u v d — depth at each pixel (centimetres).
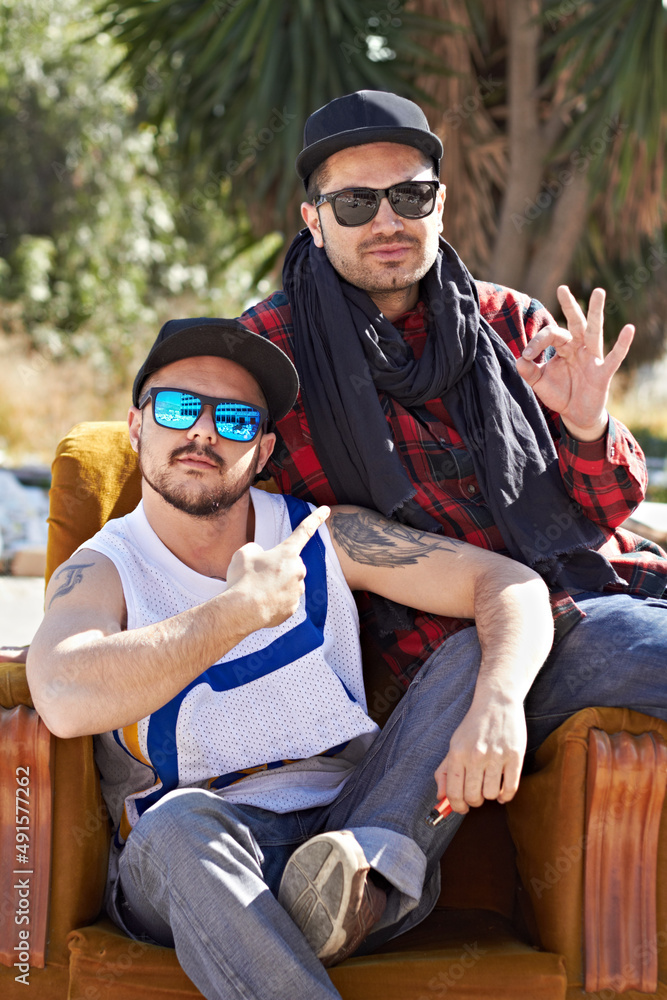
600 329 163
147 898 137
